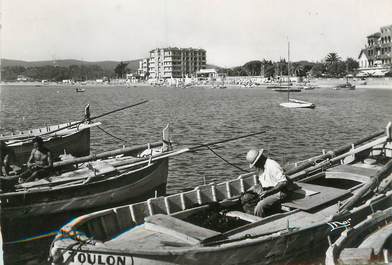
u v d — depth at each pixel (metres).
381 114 48.84
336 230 8.58
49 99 84.75
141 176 13.20
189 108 59.97
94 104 69.00
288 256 8.05
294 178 11.46
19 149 17.00
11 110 54.06
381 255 6.85
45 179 11.62
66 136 18.70
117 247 7.14
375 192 9.98
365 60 126.31
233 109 57.84
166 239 7.55
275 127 37.25
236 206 9.78
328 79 134.50
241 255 7.40
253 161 9.55
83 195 11.54
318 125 38.66
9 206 10.33
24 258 9.89
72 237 7.28
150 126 38.00
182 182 17.73
